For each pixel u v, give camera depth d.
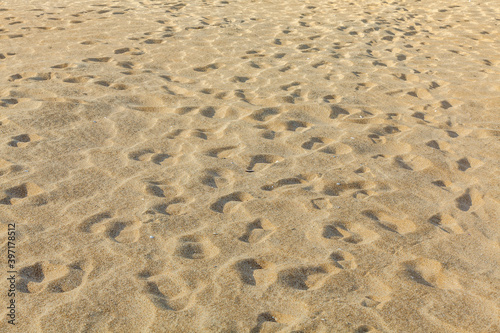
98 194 3.05
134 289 2.29
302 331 2.07
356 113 4.44
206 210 2.93
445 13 8.71
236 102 4.55
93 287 2.29
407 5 9.33
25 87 4.72
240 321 2.11
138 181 3.21
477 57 6.32
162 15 7.97
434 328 2.12
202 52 6.10
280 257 2.54
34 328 2.06
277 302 2.23
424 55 6.38
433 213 3.00
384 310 2.20
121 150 3.62
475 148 3.88
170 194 3.09
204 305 2.20
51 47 6.13
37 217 2.80
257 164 3.51
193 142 3.79
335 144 3.83
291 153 3.68
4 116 4.05
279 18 8.02
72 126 3.96
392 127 4.19
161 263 2.47
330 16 8.26
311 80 5.25
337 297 2.28
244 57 5.96
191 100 4.59
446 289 2.37
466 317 2.19
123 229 2.73
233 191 3.13
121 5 8.68
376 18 8.16
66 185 3.13
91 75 5.15
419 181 3.37
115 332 2.05
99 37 6.64
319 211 2.96
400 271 2.47
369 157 3.66
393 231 2.81
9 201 2.95
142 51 6.10
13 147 3.57
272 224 2.83
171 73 5.36
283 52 6.19
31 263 2.44
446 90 5.15
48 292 2.26
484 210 3.06
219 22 7.61
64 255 2.50
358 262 2.53
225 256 2.53
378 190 3.23
